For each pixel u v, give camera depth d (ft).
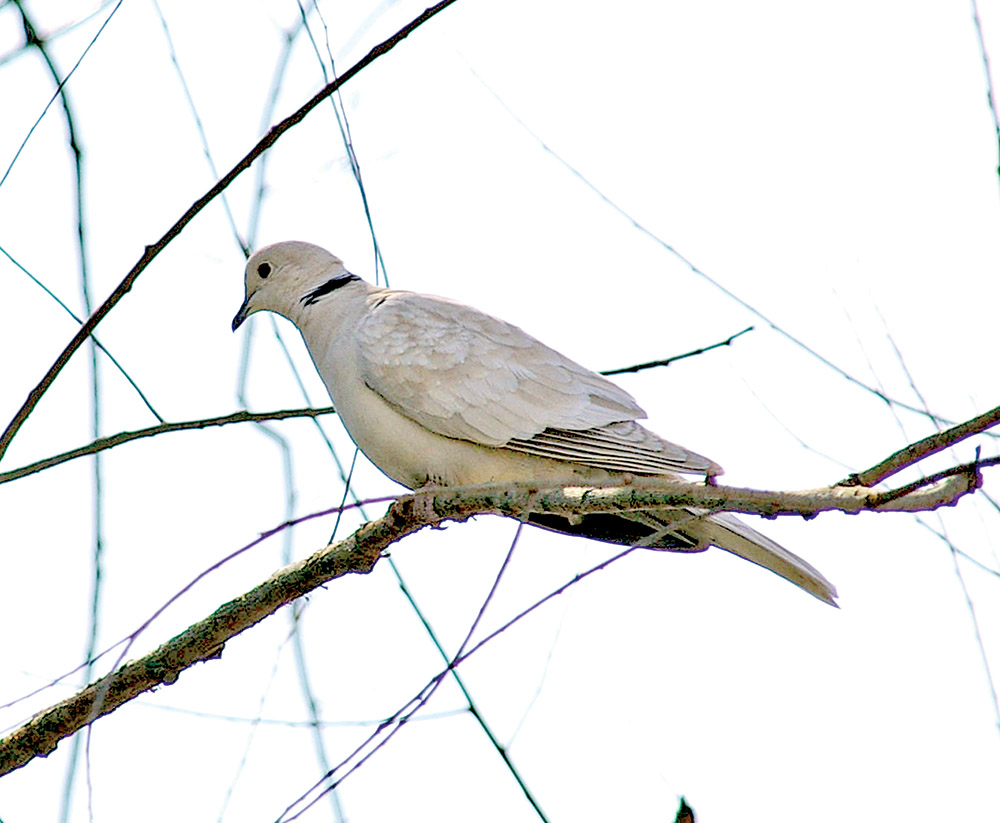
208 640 27.78
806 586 31.45
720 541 32.55
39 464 26.81
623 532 34.09
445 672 21.12
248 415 28.71
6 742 27.55
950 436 19.44
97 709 21.91
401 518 28.43
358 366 35.24
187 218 25.90
